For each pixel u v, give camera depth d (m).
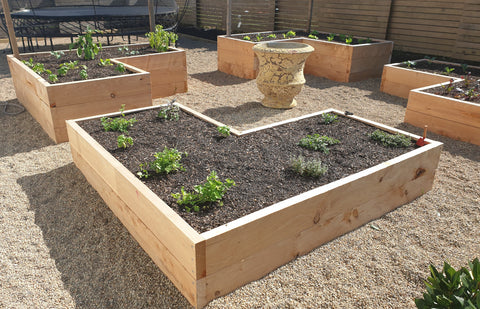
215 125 4.46
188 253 2.32
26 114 6.11
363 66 8.34
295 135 4.25
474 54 8.00
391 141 3.97
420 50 8.94
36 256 2.96
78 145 4.06
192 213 2.71
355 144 4.01
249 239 2.51
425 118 5.61
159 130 4.28
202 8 15.06
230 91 7.42
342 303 2.52
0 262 2.88
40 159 4.57
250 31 13.16
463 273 2.05
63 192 3.86
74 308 2.50
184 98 6.98
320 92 7.47
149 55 6.73
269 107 6.48
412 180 3.64
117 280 2.74
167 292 2.62
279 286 2.64
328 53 8.42
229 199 2.92
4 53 10.88
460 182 4.12
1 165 4.41
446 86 6.05
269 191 3.05
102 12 11.73
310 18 10.53
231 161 3.58
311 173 3.29
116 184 3.23
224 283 2.50
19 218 3.43
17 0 11.77
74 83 4.93
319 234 2.99
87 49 6.85
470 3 7.80
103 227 3.32
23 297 2.57
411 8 8.84
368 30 9.73
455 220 3.45
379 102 6.89
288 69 6.07
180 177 3.26
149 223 2.79
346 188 3.01
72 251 3.03
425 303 2.03
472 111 5.05
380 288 2.65
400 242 3.13
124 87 5.41
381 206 3.44
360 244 3.08
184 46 12.18
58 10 11.60
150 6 8.55
